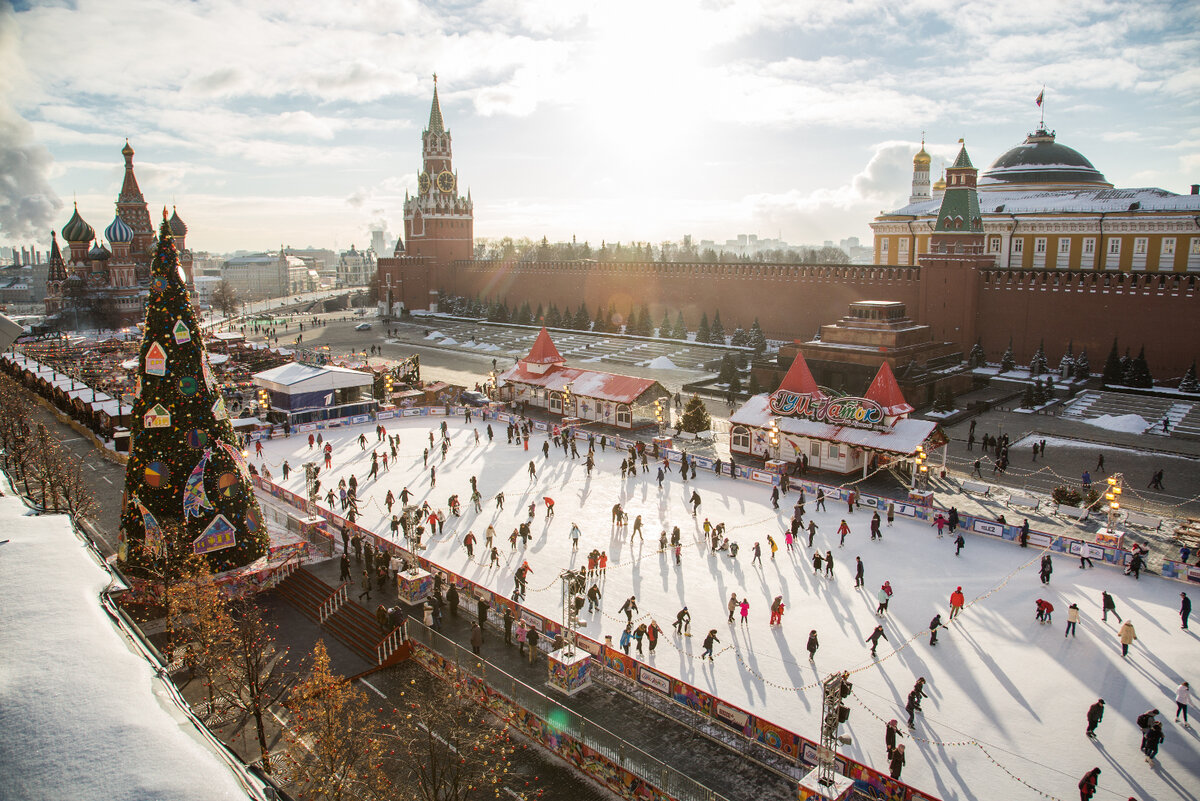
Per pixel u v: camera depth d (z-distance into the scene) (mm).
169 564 32875
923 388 70875
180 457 33656
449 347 121312
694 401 62969
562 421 67875
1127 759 22391
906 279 93500
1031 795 21016
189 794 7211
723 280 116125
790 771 22156
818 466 52938
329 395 69938
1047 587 33656
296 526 40969
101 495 47844
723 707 24172
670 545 39031
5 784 7133
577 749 23250
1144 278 76188
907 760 22500
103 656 9609
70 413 71875
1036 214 101312
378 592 33688
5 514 14531
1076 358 81688
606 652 27578
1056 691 25812
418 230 177500
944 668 27312
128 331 118062
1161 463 52938
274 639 30953
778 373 80938
